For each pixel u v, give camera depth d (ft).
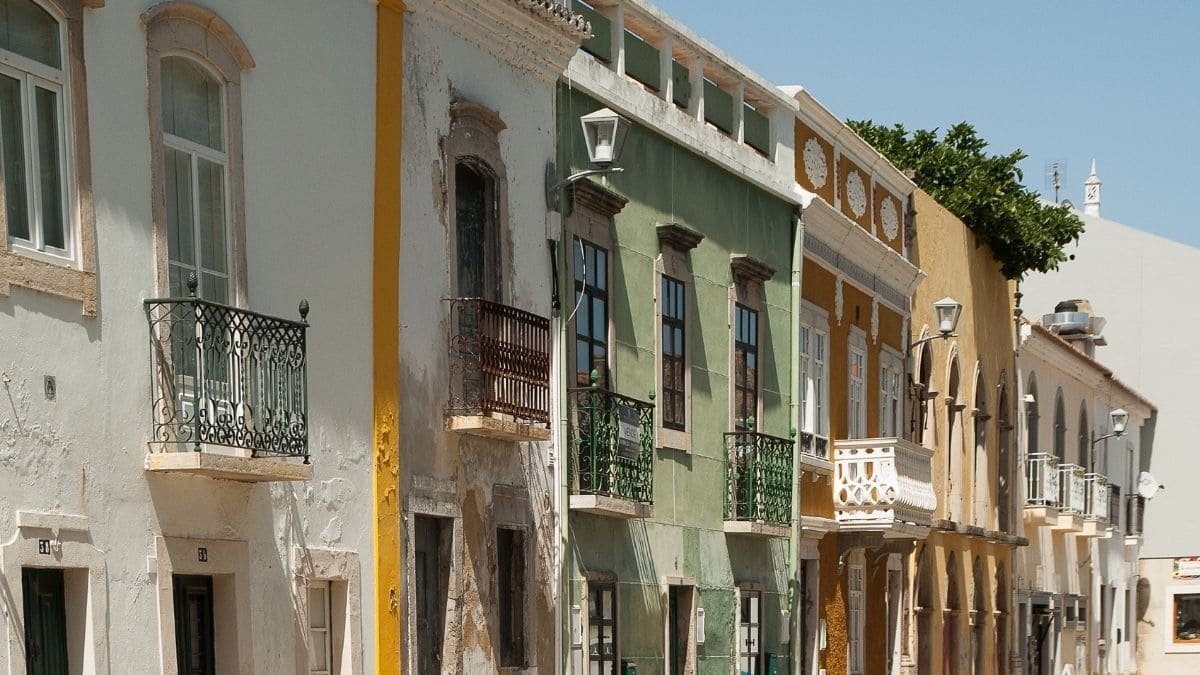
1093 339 164.35
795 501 86.74
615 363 71.97
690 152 79.30
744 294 84.38
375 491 55.72
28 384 42.01
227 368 46.91
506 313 62.13
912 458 97.76
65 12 43.75
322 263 53.88
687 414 78.02
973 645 123.03
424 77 59.93
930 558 112.57
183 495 46.91
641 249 74.64
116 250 44.96
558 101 68.74
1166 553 180.24
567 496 67.62
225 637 48.70
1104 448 167.12
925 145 130.62
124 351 44.98
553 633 66.28
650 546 74.13
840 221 94.43
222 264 49.57
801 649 90.27
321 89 54.24
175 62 48.24
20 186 42.45
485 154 63.52
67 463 43.04
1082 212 194.80
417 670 57.62
